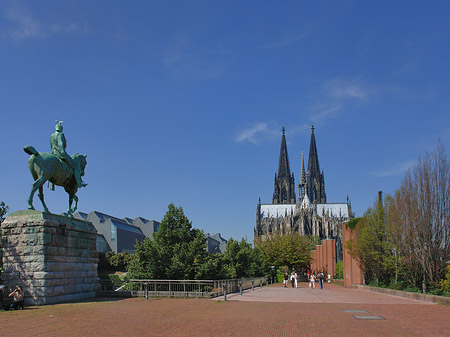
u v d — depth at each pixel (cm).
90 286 2730
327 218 17362
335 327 1642
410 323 1772
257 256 7094
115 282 3130
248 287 4709
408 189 3634
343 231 5959
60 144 2647
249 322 1750
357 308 2409
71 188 2794
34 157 2447
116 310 2089
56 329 1488
